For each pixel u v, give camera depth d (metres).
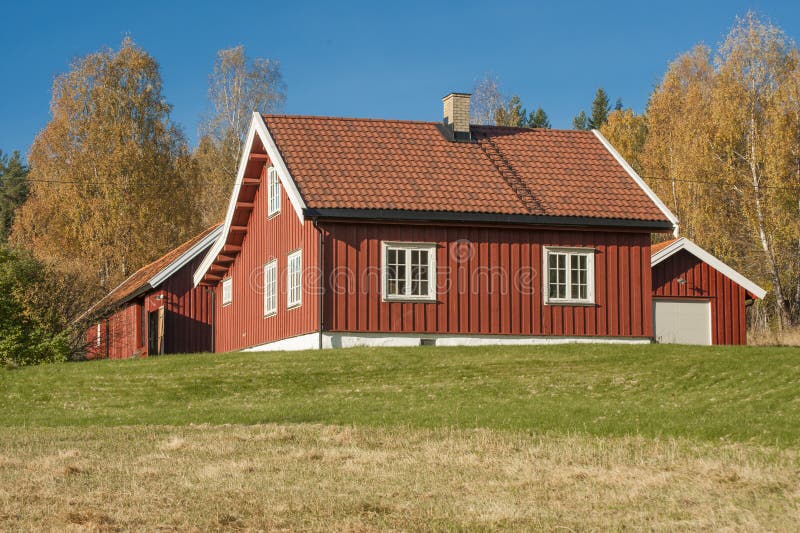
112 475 12.08
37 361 29.12
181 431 16.05
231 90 66.69
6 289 30.45
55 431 16.45
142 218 51.19
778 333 38.72
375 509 10.30
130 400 20.80
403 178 27.48
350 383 21.33
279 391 20.89
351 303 25.97
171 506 10.44
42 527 9.49
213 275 35.91
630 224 27.83
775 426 14.86
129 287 40.78
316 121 29.52
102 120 52.41
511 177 28.64
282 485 11.48
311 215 25.38
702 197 47.62
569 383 20.36
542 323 27.33
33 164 53.31
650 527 9.52
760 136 45.81
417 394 19.81
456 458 13.13
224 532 9.46
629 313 28.14
